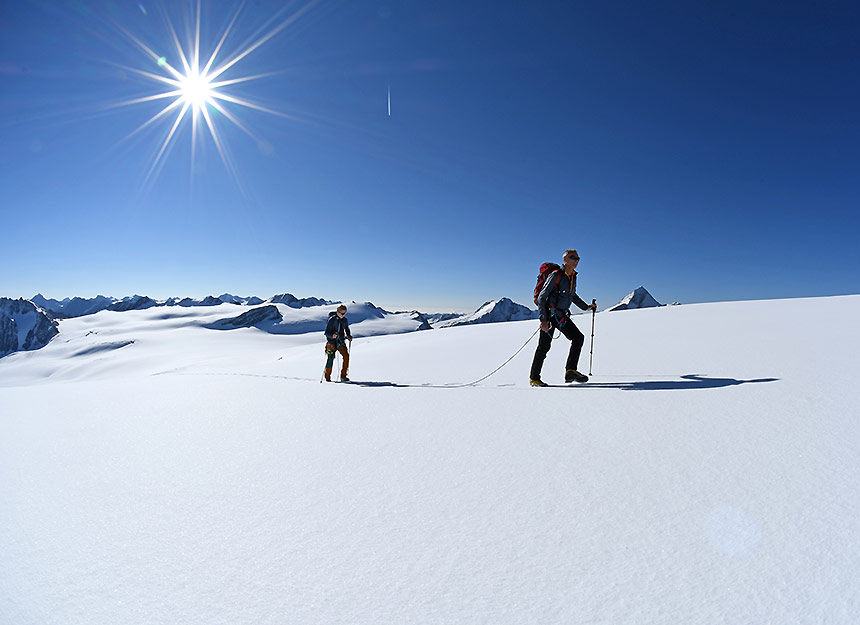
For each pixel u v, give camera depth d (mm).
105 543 2043
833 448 2541
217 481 2775
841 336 6832
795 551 1636
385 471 2785
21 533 2168
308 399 5242
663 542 1779
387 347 14289
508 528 1992
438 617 1455
